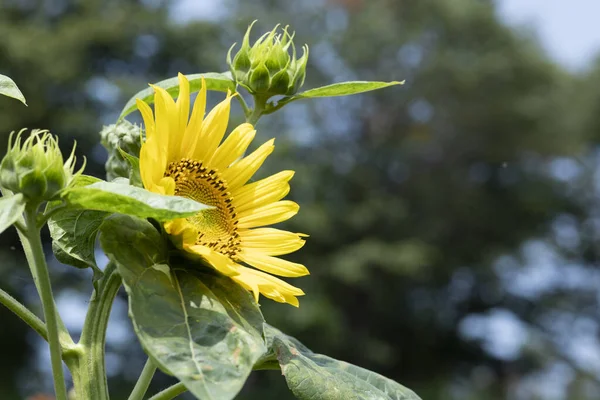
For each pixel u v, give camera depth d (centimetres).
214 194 138
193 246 121
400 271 2059
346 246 2111
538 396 2302
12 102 1838
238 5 2412
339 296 2114
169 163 134
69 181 115
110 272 135
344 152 2369
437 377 2267
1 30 1914
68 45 1952
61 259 132
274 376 1752
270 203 140
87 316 132
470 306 2386
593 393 2312
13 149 113
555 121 2509
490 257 2367
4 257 1414
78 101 1906
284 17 2434
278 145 2098
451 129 2488
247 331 118
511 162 2480
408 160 2378
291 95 152
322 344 1923
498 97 2456
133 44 2050
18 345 1653
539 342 2328
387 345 2152
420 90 2444
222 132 138
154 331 113
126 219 123
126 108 156
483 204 2425
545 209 2473
